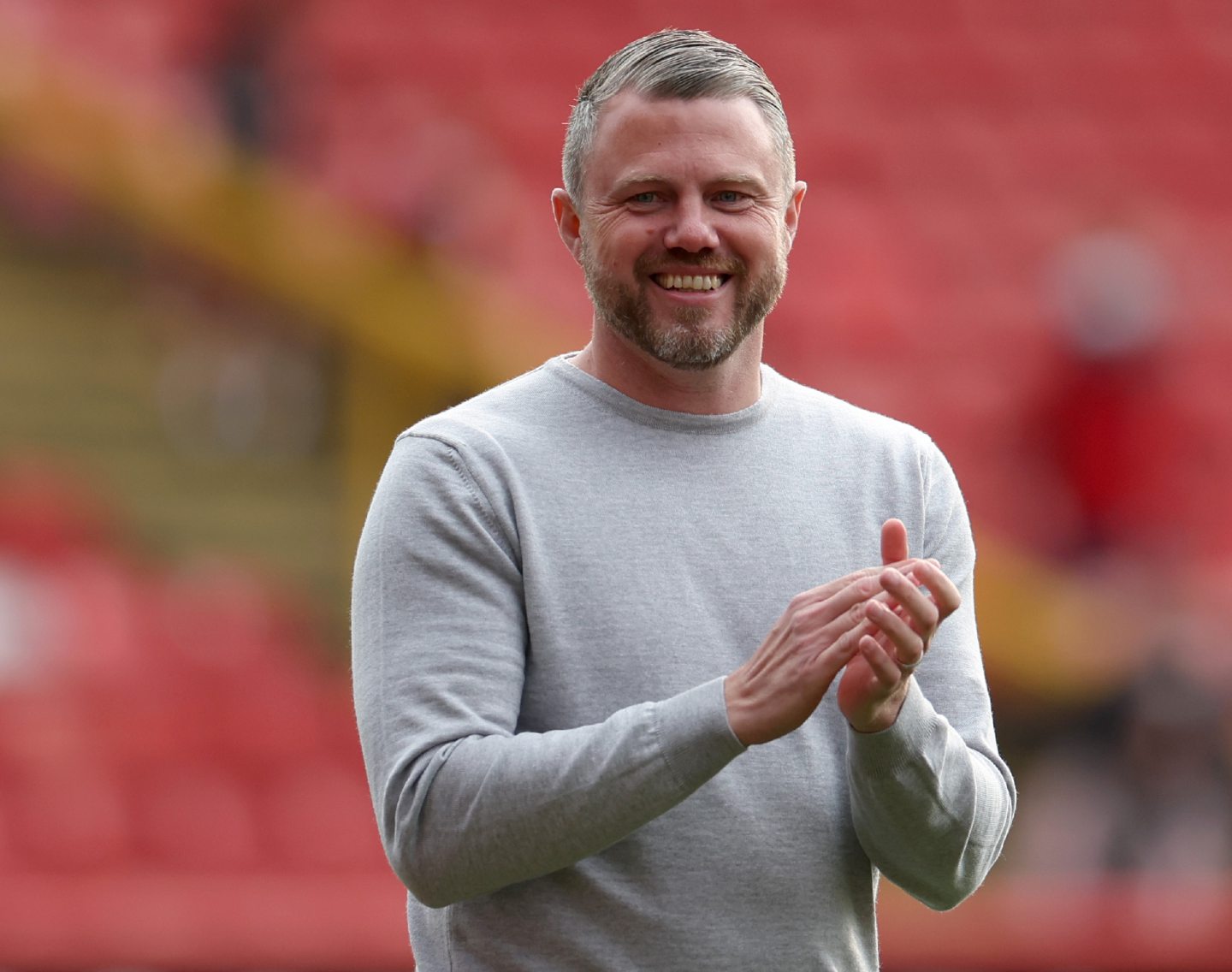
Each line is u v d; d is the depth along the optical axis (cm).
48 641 2298
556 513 687
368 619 688
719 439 713
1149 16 4003
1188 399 3147
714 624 686
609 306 694
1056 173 3750
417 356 2556
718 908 668
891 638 621
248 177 2634
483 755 642
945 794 673
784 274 705
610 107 693
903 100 3819
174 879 1917
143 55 3419
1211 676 2167
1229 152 3834
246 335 2692
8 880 1848
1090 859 2127
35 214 2881
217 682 2322
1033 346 3228
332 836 2133
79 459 2627
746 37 3891
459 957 684
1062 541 2600
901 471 734
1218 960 1698
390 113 3459
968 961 1689
